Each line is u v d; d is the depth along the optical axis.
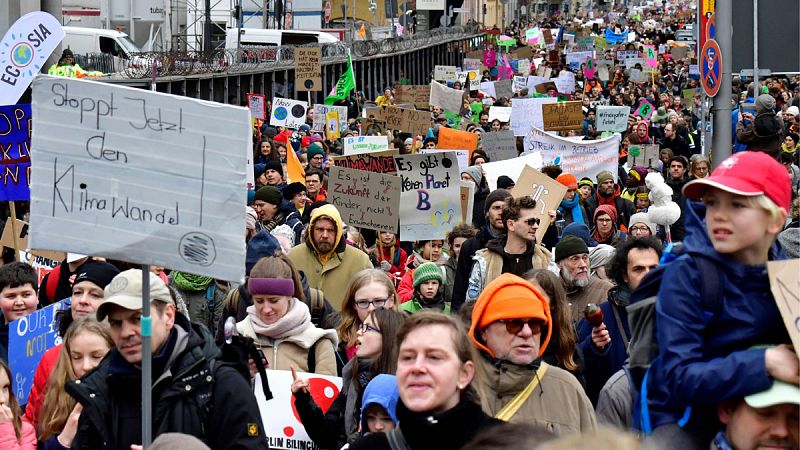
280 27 62.97
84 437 6.66
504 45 87.81
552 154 24.20
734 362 5.01
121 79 34.19
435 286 11.38
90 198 6.39
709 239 5.23
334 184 15.67
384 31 85.12
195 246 6.40
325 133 33.44
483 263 11.48
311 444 8.77
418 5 89.75
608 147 24.02
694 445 5.40
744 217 5.07
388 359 8.18
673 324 5.18
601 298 10.47
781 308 4.98
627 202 19.55
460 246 12.80
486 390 6.77
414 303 11.47
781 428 5.11
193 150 6.41
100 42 43.19
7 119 12.14
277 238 13.34
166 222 6.40
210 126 6.42
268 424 8.80
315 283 12.38
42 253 12.46
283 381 8.88
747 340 5.16
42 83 6.36
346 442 8.32
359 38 76.94
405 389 5.71
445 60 88.62
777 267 5.02
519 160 21.67
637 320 5.52
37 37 14.27
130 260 6.38
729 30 17.19
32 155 6.37
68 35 43.03
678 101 46.41
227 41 55.12
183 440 5.48
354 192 15.70
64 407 7.79
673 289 5.21
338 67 57.41
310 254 12.46
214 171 6.42
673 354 5.15
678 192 19.89
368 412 7.41
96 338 7.85
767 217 5.10
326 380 8.90
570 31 112.31
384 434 5.79
